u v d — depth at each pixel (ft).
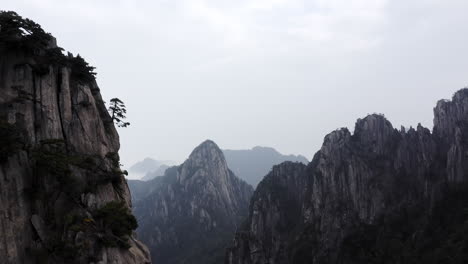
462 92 507.30
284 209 611.06
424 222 400.47
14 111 155.84
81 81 194.18
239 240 557.74
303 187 640.17
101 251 151.74
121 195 194.08
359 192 488.44
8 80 160.25
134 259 170.40
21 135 153.58
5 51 162.30
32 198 147.64
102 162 184.85
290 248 517.55
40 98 166.30
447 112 499.51
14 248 134.62
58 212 153.17
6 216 135.64
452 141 463.42
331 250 460.14
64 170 153.07
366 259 409.49
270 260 527.40
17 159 145.28
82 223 152.35
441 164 461.37
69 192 158.20
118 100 216.54
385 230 428.15
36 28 167.53
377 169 502.79
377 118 553.23
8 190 138.82
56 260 142.20
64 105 176.35
